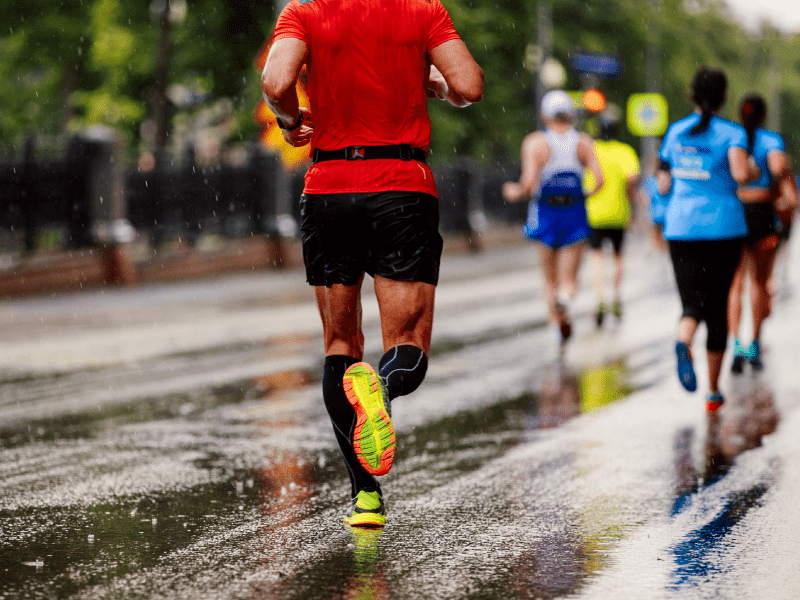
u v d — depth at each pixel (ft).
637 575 20.92
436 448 33.71
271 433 36.52
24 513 26.23
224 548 23.04
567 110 57.72
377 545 23.16
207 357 56.59
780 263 90.07
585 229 57.77
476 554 22.41
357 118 22.56
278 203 121.70
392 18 22.57
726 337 38.09
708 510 25.86
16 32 175.63
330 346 23.65
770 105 430.20
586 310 77.25
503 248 166.91
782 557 22.07
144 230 107.96
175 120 169.07
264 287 101.35
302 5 22.61
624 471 30.14
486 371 50.42
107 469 31.17
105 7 161.99
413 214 22.54
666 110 261.03
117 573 21.31
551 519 25.22
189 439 35.58
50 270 94.58
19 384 48.06
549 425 37.24
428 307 23.03
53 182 97.40
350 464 24.14
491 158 193.16
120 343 62.85
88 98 167.12
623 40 241.55
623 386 45.44
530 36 196.44
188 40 157.69
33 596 19.94
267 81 21.93
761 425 36.50
